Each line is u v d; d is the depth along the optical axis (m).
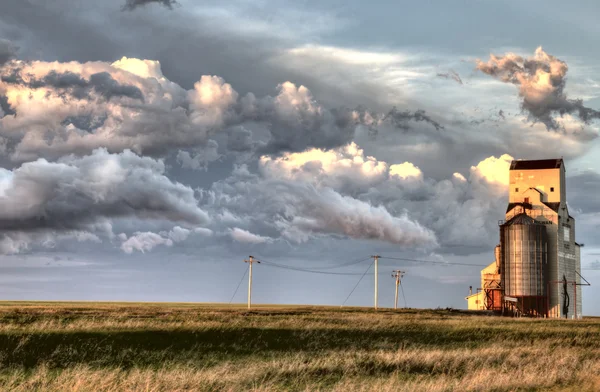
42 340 42.69
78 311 76.94
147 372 31.50
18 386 29.89
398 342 53.91
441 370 36.00
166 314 73.69
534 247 142.38
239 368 35.25
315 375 33.47
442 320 77.75
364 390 28.94
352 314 91.44
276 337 52.25
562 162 150.12
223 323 56.88
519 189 149.38
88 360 39.44
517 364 37.38
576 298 151.62
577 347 51.22
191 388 29.11
